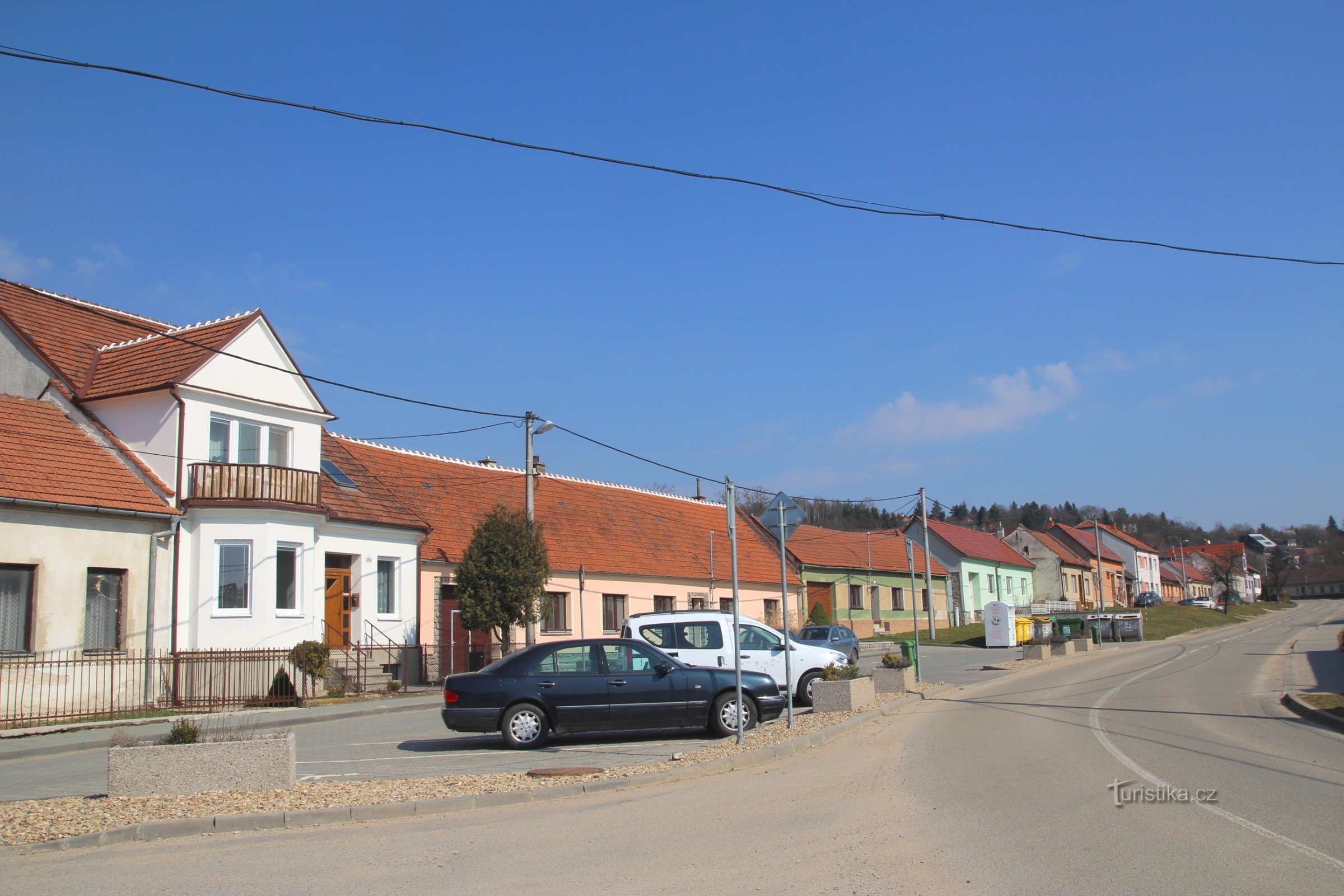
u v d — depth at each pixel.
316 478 24.47
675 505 45.53
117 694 20.30
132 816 9.72
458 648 29.27
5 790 12.21
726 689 15.73
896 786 10.48
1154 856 7.25
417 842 8.66
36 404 22.73
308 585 24.19
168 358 23.70
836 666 19.28
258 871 7.79
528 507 28.03
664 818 9.34
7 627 18.88
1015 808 9.12
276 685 21.97
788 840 8.16
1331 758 11.84
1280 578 140.12
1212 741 13.42
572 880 7.15
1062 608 69.69
